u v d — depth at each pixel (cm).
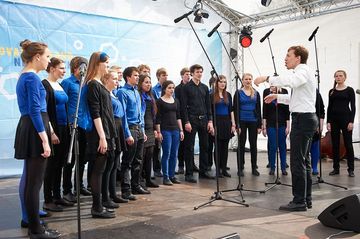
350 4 638
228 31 827
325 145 678
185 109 498
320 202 391
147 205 383
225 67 826
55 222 328
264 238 284
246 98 554
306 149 355
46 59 282
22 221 320
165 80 529
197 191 448
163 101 479
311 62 694
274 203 388
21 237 295
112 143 334
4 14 562
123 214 351
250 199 406
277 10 726
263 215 345
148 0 717
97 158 329
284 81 339
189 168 510
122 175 402
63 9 619
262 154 784
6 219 343
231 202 393
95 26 654
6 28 563
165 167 484
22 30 577
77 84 379
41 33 596
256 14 760
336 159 549
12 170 571
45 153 268
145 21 715
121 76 466
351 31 640
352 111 537
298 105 349
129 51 696
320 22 680
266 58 768
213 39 804
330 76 672
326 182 486
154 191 448
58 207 363
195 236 290
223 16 815
